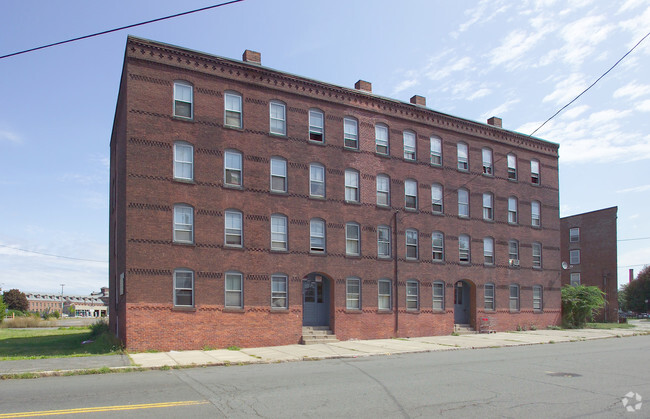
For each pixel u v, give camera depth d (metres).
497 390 12.61
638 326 44.75
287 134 27.17
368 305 28.88
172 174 23.77
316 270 27.28
